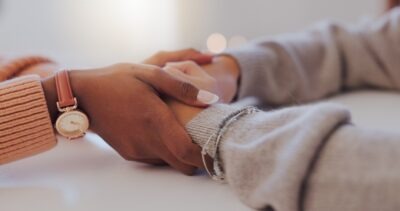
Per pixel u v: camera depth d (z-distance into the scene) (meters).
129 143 0.42
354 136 0.33
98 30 1.17
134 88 0.41
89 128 0.43
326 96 0.71
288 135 0.35
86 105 0.42
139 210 0.37
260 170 0.35
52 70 0.53
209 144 0.39
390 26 0.73
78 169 0.45
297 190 0.32
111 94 0.41
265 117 0.38
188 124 0.41
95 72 0.43
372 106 0.65
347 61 0.73
